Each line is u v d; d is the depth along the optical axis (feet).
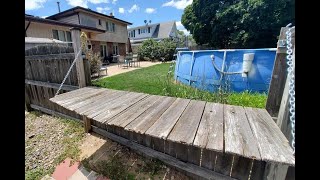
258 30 50.01
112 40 59.52
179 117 7.32
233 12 52.19
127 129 6.44
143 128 6.40
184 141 5.47
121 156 9.25
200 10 59.72
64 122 13.21
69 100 10.00
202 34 62.08
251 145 5.17
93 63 25.93
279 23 47.26
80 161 9.20
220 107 8.39
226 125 6.48
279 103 7.02
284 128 5.78
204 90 14.65
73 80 13.10
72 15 47.44
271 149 4.95
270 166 5.89
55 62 13.58
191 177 7.82
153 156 8.59
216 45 60.03
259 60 15.44
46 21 32.32
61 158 9.59
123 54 67.31
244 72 15.65
